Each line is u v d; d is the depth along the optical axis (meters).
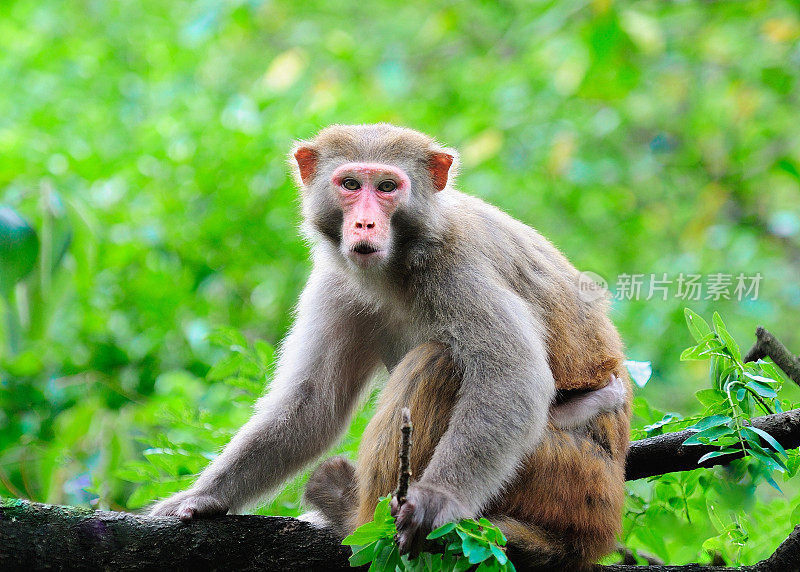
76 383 12.89
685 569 8.22
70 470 11.53
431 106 20.30
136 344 13.74
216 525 7.52
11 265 9.79
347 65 21.11
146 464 9.59
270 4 22.50
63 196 11.25
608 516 8.20
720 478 8.74
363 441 8.13
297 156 9.25
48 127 17.62
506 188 18.58
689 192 20.19
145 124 16.98
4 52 20.61
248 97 17.75
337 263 9.11
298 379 9.22
